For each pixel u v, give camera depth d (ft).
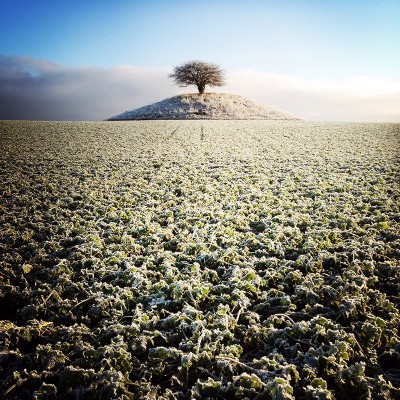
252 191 27.71
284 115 193.06
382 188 27.68
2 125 89.86
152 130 85.76
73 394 8.95
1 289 13.79
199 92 224.94
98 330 11.35
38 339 11.18
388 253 16.46
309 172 35.19
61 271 15.37
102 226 21.31
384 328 11.05
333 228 19.90
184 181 31.27
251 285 13.56
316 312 12.21
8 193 28.25
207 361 9.98
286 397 8.12
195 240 18.62
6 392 8.96
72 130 83.51
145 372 9.64
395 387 9.07
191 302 12.94
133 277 14.52
